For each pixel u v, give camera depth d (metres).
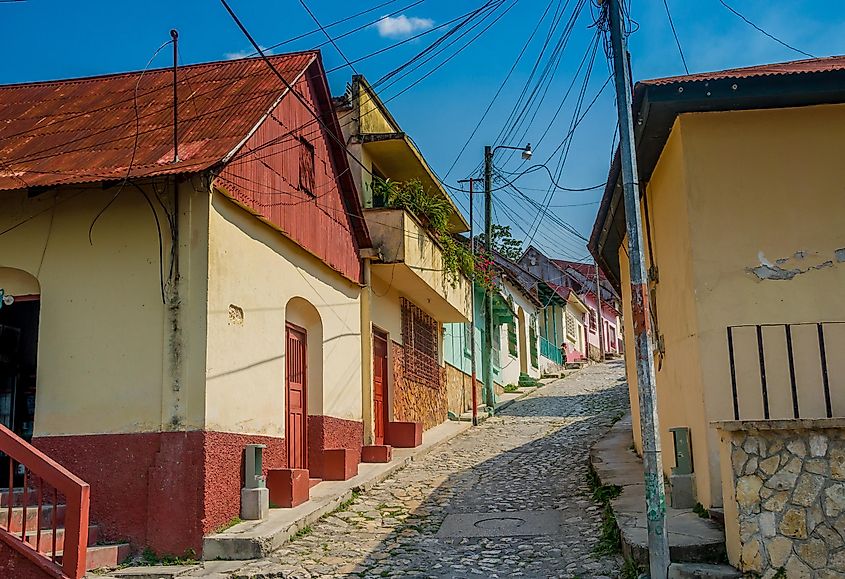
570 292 41.25
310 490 12.70
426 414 20.41
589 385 31.41
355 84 17.17
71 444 10.08
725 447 7.66
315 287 13.65
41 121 12.83
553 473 14.59
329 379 14.08
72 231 10.58
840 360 9.12
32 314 12.65
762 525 7.29
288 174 12.56
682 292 9.99
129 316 10.23
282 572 9.03
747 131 9.61
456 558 9.57
